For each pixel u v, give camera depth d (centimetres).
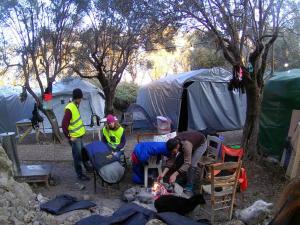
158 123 1003
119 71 1421
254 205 536
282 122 844
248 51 908
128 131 1522
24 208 532
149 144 673
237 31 796
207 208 588
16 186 571
